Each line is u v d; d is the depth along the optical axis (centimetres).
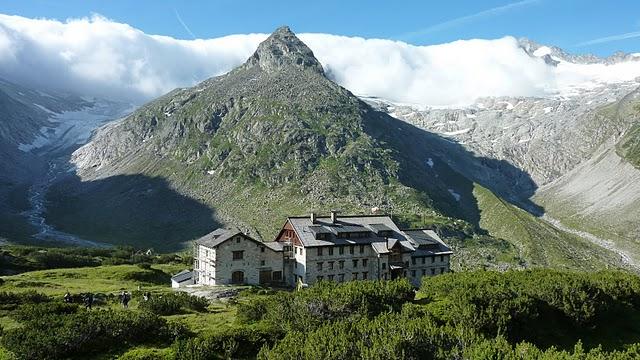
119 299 8319
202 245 11388
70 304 6594
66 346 5109
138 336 5597
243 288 10231
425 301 7800
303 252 11219
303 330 5716
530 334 6719
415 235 12888
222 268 10781
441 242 13000
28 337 5103
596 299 7450
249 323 6419
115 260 15700
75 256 15462
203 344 5125
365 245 11819
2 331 5531
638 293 8212
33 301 7356
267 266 11325
